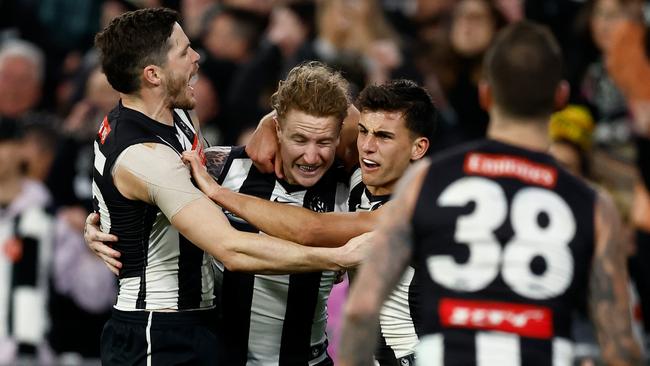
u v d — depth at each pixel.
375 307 10.30
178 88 13.34
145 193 13.01
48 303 21.59
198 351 13.53
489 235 10.30
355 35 24.03
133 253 13.48
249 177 14.00
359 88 21.67
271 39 24.47
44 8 27.92
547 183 10.48
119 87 13.30
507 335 10.12
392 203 10.69
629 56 23.56
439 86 24.19
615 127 23.27
